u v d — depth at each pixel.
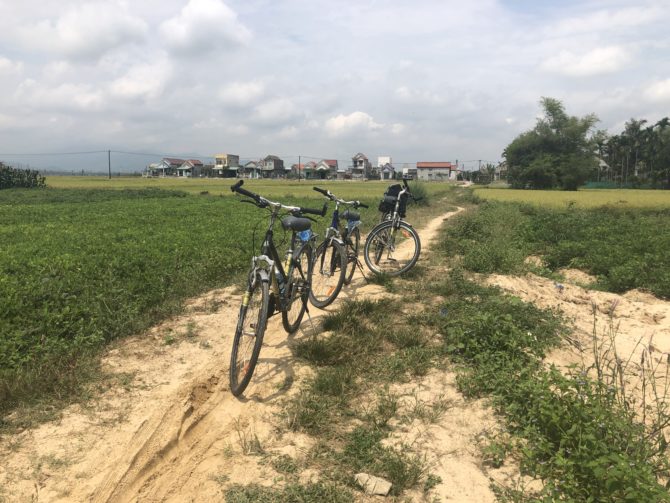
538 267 9.71
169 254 8.52
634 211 23.03
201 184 62.81
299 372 4.11
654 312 6.56
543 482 2.66
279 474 2.76
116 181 73.12
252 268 4.09
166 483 2.74
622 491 2.29
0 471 2.71
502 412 3.45
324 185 66.62
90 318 5.08
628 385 4.11
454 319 5.21
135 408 3.48
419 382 3.97
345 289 6.84
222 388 3.84
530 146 67.12
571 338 5.10
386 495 2.59
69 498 2.55
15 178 47.78
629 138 83.44
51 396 3.55
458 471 2.82
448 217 22.12
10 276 6.44
